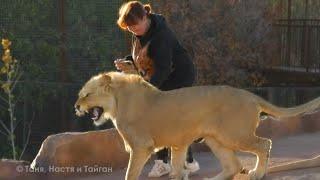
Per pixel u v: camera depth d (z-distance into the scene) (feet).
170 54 27.71
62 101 53.88
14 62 48.85
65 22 55.11
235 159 28.02
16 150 52.95
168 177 30.50
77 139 30.81
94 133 31.55
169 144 26.48
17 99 53.88
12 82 51.37
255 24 62.18
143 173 31.48
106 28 55.21
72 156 30.63
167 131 26.09
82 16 55.11
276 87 61.82
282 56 67.00
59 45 54.95
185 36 58.85
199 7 59.52
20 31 55.47
